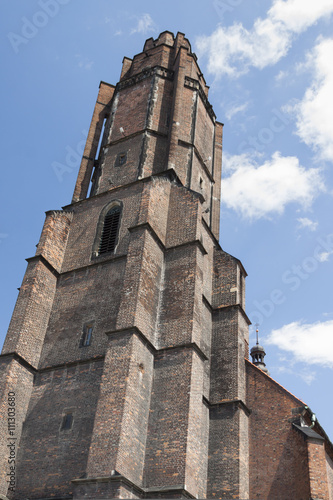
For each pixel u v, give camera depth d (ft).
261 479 101.81
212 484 99.55
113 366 92.99
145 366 96.48
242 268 131.44
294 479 99.19
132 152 141.59
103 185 139.23
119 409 87.25
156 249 113.09
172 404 93.25
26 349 106.63
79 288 116.78
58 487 89.25
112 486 79.56
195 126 152.15
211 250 133.39
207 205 148.77
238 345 115.65
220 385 111.45
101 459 83.15
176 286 109.09
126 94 158.81
